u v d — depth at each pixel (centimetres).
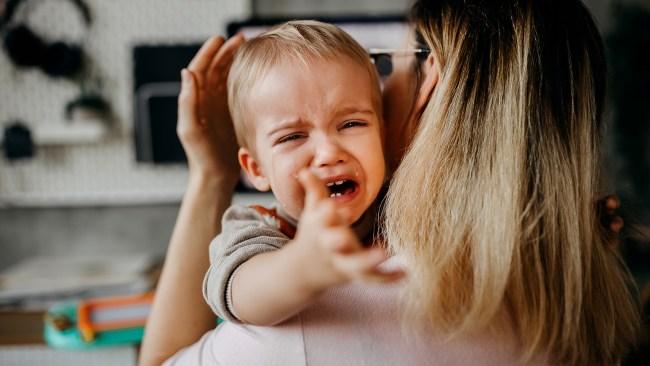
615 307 58
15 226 175
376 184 62
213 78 85
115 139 170
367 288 50
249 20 144
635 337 62
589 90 55
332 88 61
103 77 167
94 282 134
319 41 64
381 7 169
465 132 53
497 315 51
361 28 141
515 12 55
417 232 52
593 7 170
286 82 61
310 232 37
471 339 50
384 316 50
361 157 61
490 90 53
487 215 50
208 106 84
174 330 77
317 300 50
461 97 53
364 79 64
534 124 52
